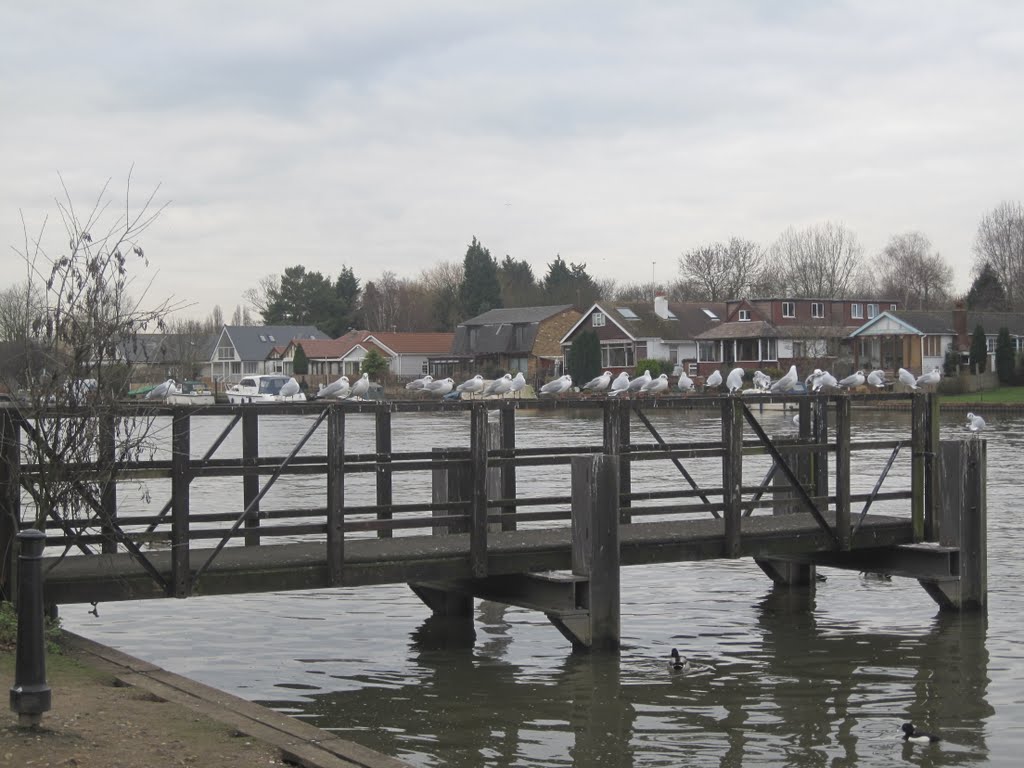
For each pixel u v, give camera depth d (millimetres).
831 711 11820
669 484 28875
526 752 10555
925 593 17438
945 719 11562
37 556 7973
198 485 29188
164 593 12195
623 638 14867
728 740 10922
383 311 145250
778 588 17828
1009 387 72812
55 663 10398
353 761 7969
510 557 13711
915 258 133375
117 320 11648
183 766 7656
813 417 16516
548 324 97312
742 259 120000
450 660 13781
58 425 11414
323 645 14500
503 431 16078
